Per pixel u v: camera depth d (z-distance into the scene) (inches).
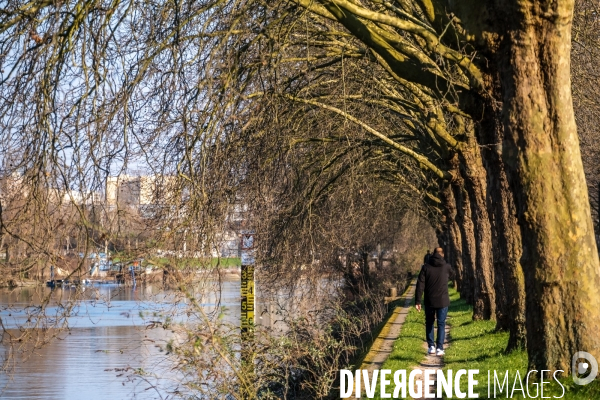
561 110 400.2
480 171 873.5
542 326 402.3
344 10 505.4
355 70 786.8
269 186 679.7
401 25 494.9
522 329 616.4
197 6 547.8
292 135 741.3
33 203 417.7
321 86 786.8
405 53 522.9
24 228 414.3
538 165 399.9
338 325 772.6
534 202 400.8
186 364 414.0
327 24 689.6
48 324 425.7
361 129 817.5
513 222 660.1
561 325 399.2
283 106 673.6
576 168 401.4
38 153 420.8
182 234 518.6
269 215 722.2
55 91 427.5
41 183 419.5
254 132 617.3
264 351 487.5
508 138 405.7
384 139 856.3
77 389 863.7
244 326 487.2
